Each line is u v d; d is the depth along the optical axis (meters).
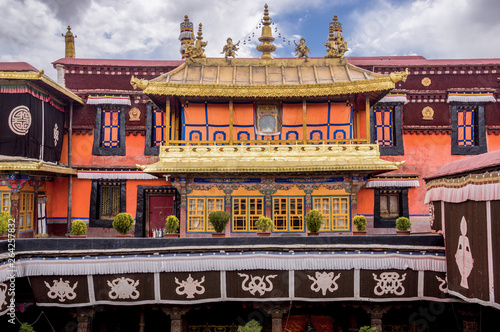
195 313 16.91
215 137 19.62
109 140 22.41
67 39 24.27
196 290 14.14
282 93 18.42
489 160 11.48
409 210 22.02
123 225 16.41
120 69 22.42
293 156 18.61
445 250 14.18
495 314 14.17
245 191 18.98
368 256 14.16
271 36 21.30
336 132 19.62
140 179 22.14
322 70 20.56
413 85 22.53
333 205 18.91
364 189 22.06
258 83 19.34
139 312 15.24
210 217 17.33
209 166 17.98
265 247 14.14
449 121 22.42
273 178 18.97
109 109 22.45
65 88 20.55
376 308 14.58
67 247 13.86
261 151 18.72
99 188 22.23
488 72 22.45
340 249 14.17
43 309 15.77
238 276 14.19
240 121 19.72
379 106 22.28
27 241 13.75
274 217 18.88
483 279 11.62
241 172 18.22
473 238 12.19
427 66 22.33
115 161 22.27
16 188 18.03
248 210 18.91
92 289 13.95
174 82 18.75
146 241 14.05
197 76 19.84
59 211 21.80
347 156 18.52
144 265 13.90
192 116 19.59
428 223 21.89
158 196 22.48
